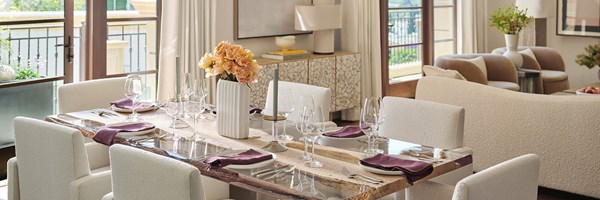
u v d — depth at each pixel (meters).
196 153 3.43
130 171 2.87
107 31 6.27
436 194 3.46
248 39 7.45
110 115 4.35
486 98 5.37
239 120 3.72
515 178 2.74
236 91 3.71
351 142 3.66
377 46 8.41
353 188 2.89
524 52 8.99
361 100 8.32
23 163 3.74
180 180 2.66
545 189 5.45
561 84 8.78
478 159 5.49
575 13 9.63
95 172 4.14
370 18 8.36
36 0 5.76
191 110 3.88
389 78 9.23
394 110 4.11
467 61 8.05
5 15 5.55
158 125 4.07
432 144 3.92
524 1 8.94
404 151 3.46
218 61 3.68
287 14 7.82
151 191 2.79
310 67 7.52
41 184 3.65
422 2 9.59
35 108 5.90
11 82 5.65
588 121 4.86
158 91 6.52
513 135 5.26
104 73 6.28
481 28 10.29
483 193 2.57
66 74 6.06
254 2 7.42
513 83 8.27
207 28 6.68
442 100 5.63
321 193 2.83
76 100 4.69
